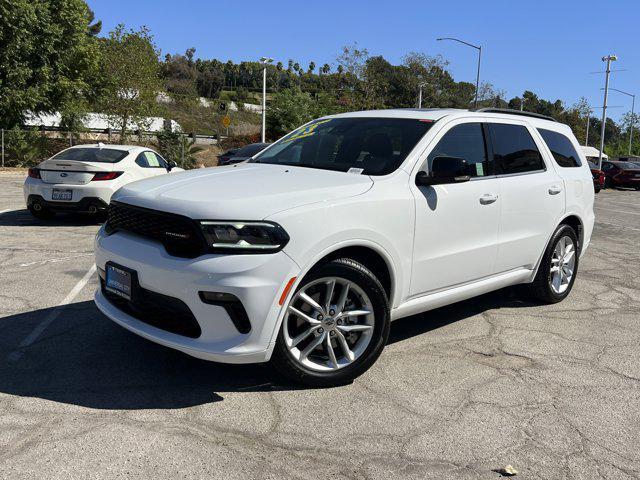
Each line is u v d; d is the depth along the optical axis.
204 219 3.24
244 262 3.20
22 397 3.36
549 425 3.29
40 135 25.84
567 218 5.78
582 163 6.05
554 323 5.17
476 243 4.54
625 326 5.18
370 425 3.20
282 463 2.79
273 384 3.66
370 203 3.69
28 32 23.36
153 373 3.75
